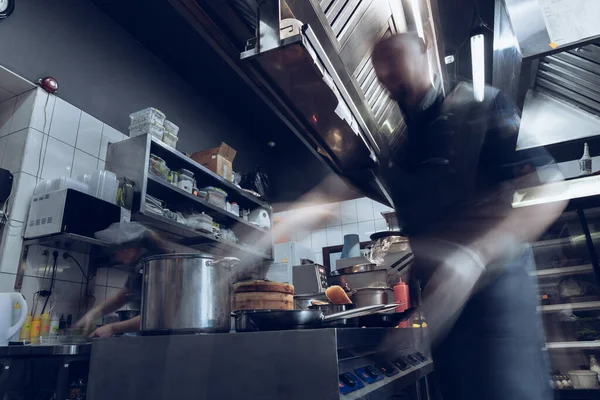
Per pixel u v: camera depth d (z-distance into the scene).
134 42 3.28
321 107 1.50
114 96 2.98
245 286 1.31
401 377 1.46
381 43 1.73
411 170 2.75
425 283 2.59
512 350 2.28
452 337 2.40
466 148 2.65
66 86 2.62
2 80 2.31
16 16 2.38
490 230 2.51
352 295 2.01
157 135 2.82
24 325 2.02
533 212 2.65
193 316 1.04
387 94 2.09
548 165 2.82
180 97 3.71
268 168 5.05
